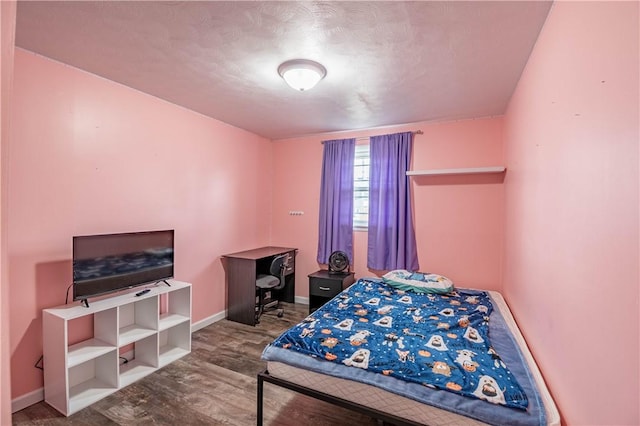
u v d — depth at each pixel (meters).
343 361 1.68
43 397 2.12
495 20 1.66
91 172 2.41
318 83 2.54
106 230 2.52
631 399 0.79
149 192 2.86
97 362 2.36
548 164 1.57
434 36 1.83
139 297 2.43
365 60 2.14
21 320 2.04
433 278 3.26
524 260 2.16
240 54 2.08
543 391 1.43
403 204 3.68
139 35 1.87
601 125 0.98
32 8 1.60
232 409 2.06
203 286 3.50
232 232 3.92
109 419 1.96
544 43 1.66
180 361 2.71
